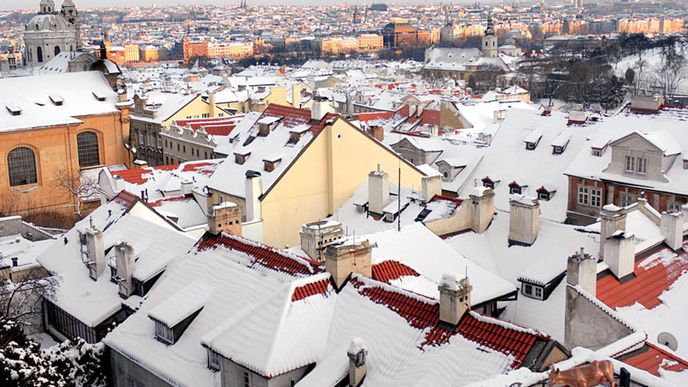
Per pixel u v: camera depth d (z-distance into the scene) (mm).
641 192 98000
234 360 52531
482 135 148750
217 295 61219
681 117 105625
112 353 64375
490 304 64750
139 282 70125
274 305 54594
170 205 101500
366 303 53688
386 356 49562
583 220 107812
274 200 91875
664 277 64938
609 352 45906
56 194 155125
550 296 65375
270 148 100438
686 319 61656
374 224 86625
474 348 46188
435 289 60812
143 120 188125
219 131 162625
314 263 58688
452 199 79438
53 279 78312
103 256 77000
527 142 118375
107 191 114438
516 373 38562
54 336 78500
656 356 47375
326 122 95000
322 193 95750
